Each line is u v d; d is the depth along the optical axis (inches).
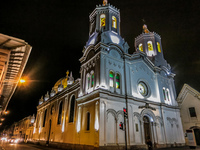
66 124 962.7
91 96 736.3
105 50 799.7
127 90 792.9
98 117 646.5
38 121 1636.3
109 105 698.8
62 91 1170.6
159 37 1234.6
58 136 1038.4
